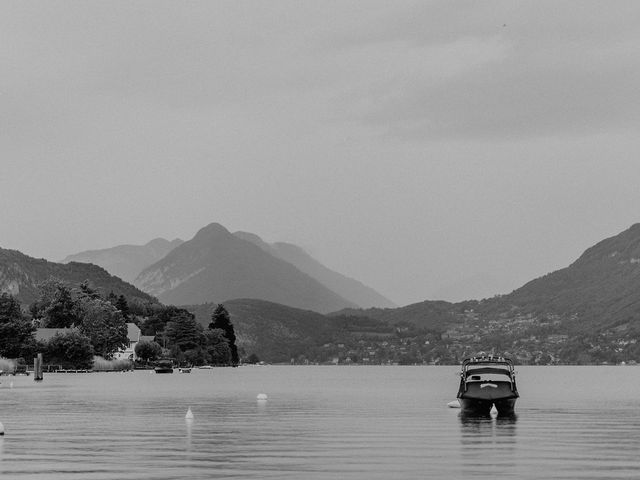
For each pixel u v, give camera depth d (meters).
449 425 84.88
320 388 190.75
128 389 162.12
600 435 74.94
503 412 99.06
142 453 61.66
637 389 190.88
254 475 52.09
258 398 130.25
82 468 54.56
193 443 68.06
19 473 52.62
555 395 157.75
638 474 52.81
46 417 92.88
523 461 58.28
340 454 61.50
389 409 109.44
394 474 52.62
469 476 51.97
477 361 102.88
